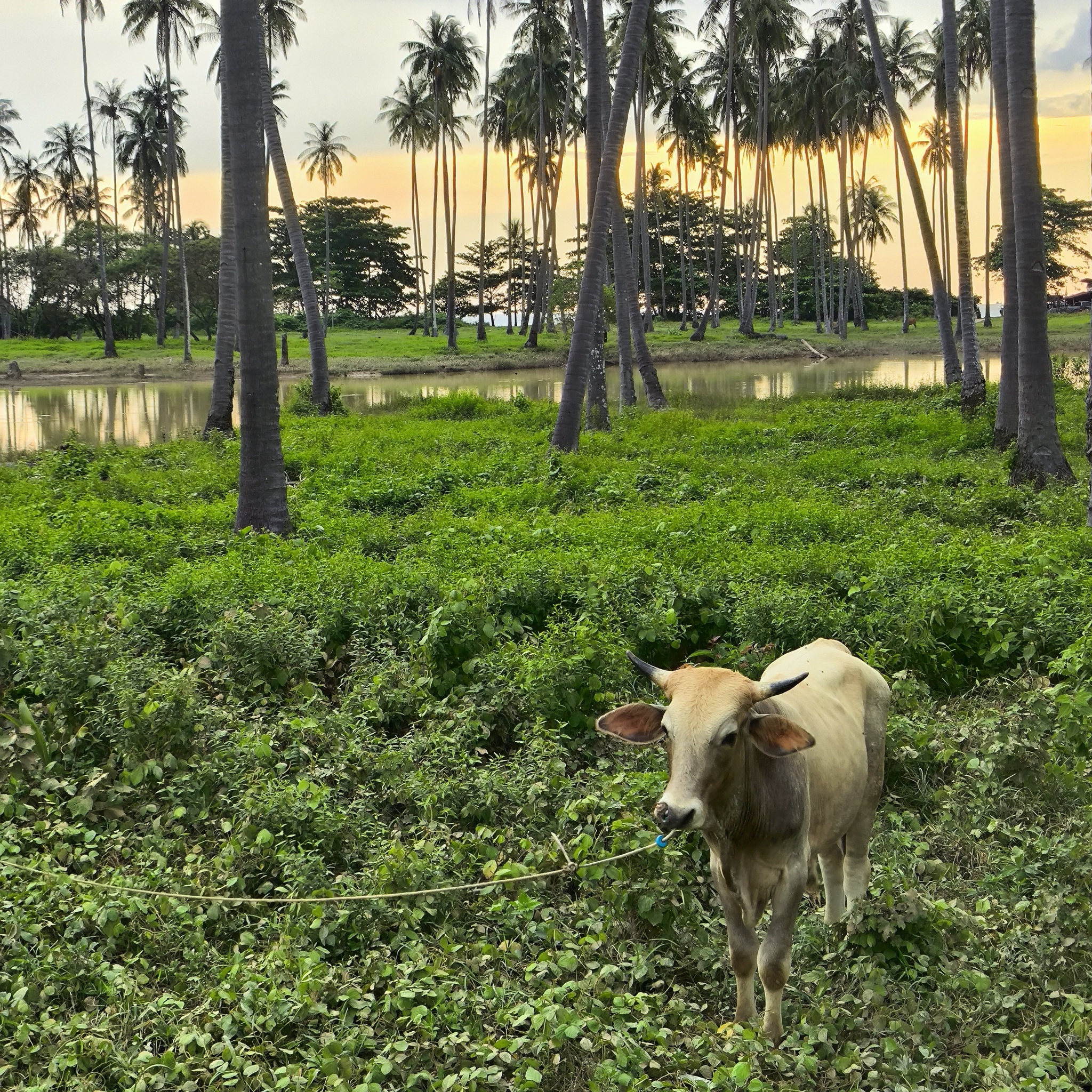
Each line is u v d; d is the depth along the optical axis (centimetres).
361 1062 443
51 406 4453
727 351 6969
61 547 1249
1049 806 660
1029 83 1620
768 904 557
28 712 717
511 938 556
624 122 2005
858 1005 478
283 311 11300
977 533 1291
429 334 8806
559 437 2091
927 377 5119
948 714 818
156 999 498
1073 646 807
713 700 448
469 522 1380
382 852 600
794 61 6888
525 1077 422
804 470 1877
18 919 543
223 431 2705
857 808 547
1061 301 10262
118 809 675
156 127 8219
